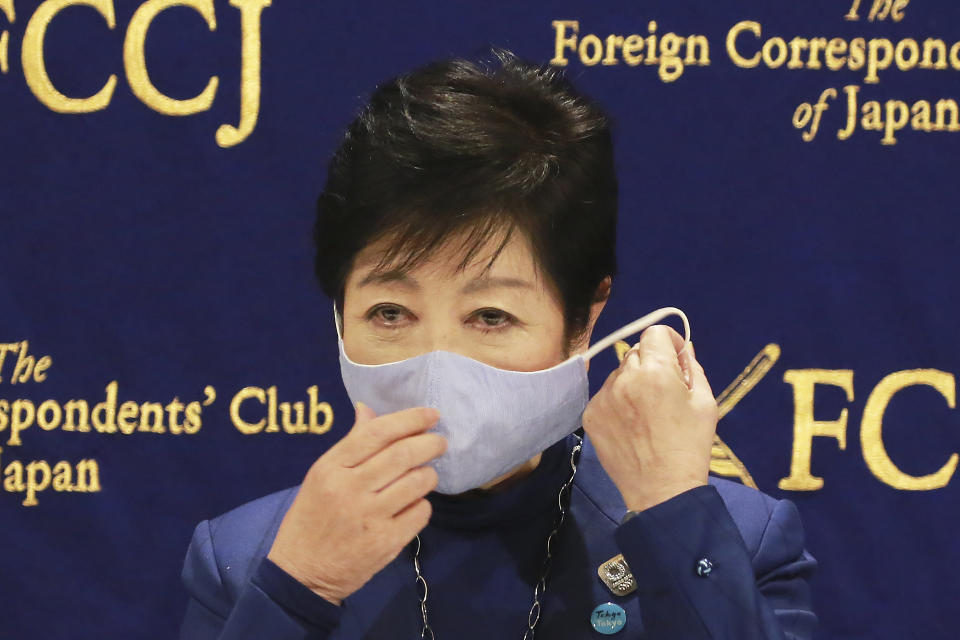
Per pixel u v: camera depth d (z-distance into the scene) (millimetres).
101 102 6410
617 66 6391
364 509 3580
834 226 6406
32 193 6406
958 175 6422
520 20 6387
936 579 6422
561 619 4066
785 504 4508
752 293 6406
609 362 6391
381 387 3863
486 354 3793
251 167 6426
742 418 6422
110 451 6449
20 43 6387
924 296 6406
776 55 6391
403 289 3744
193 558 4547
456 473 3818
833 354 6418
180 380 6449
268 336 6449
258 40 6406
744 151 6395
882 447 6422
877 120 6402
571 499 4328
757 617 3631
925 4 6391
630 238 6398
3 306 6410
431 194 3586
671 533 3697
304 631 3631
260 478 6465
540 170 3652
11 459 6430
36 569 6434
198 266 6438
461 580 4125
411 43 6395
